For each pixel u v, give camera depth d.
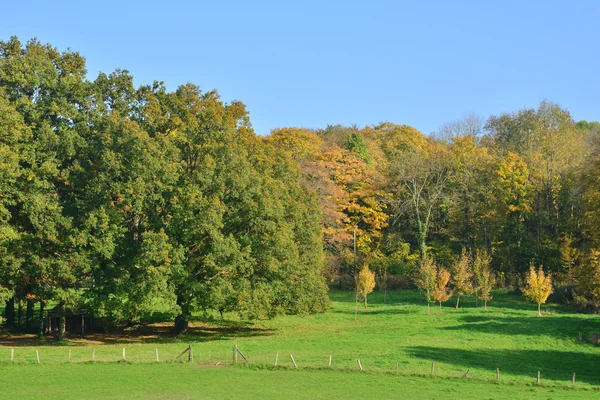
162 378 32.19
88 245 44.38
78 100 47.38
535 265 75.69
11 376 32.16
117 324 56.28
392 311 66.25
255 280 49.34
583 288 57.56
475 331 50.94
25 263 43.41
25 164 44.75
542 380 34.38
